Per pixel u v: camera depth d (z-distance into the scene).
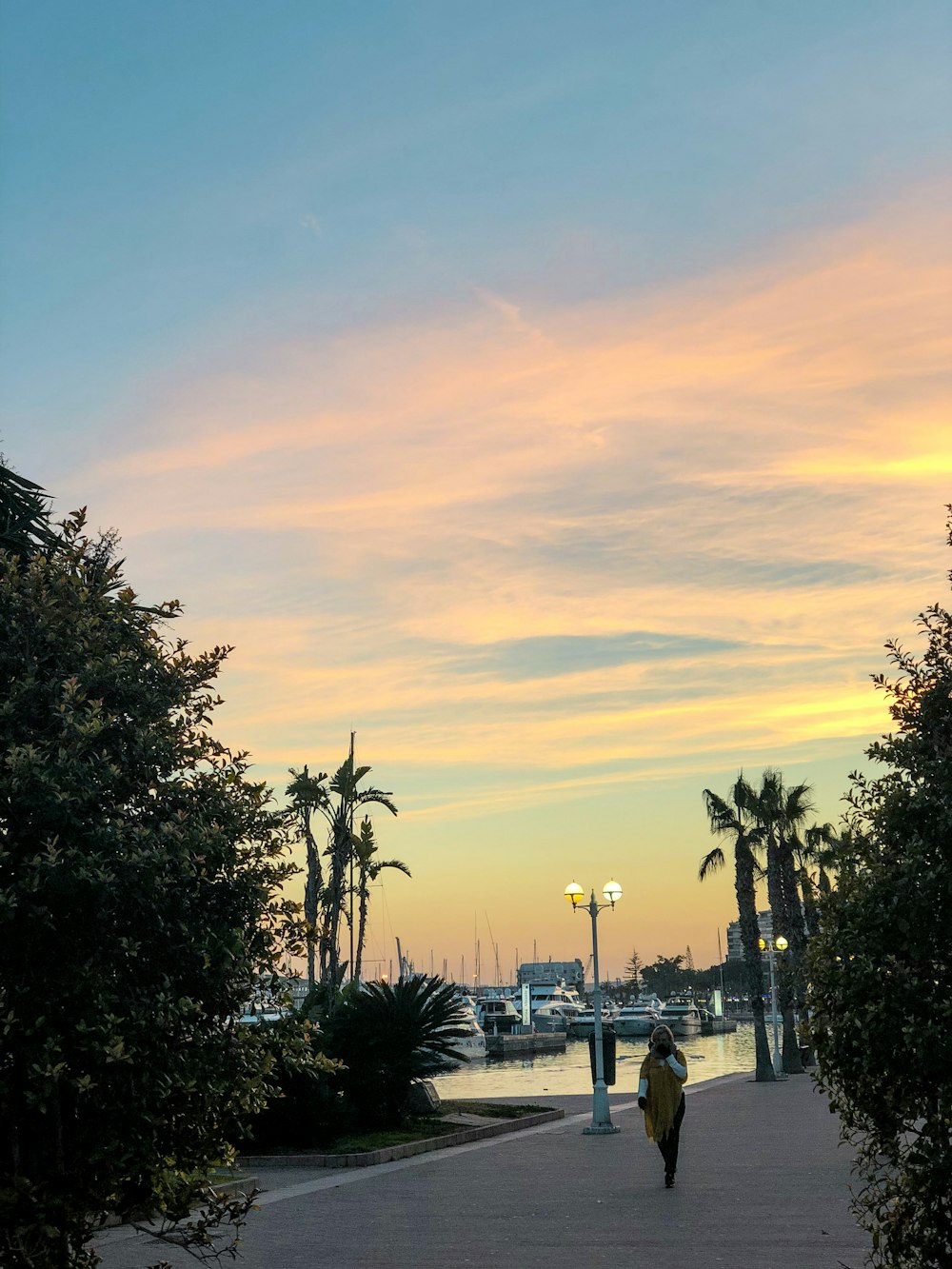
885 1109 7.35
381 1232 13.35
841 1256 11.18
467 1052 72.69
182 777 8.17
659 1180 16.80
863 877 7.43
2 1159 7.24
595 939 25.22
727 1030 134.75
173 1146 7.80
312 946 8.39
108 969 7.25
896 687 7.55
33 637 7.85
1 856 6.82
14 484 12.46
